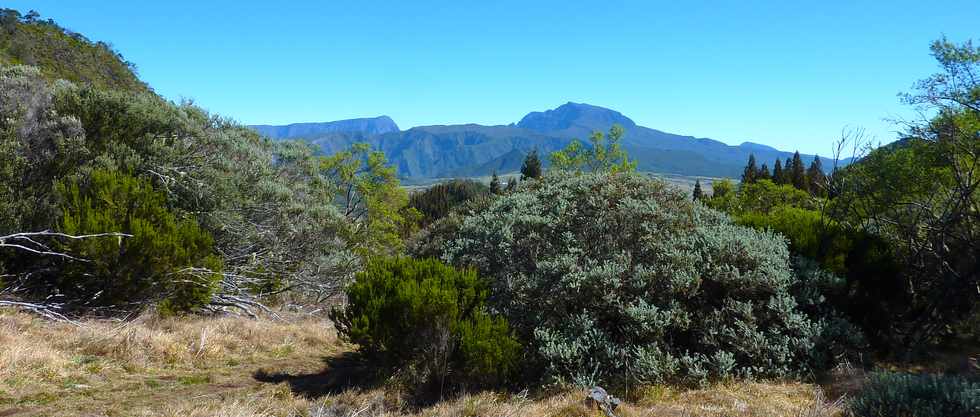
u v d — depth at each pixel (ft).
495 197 42.16
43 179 29.53
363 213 79.30
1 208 25.95
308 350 28.17
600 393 17.63
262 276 41.45
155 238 27.37
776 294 22.17
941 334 25.68
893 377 16.42
